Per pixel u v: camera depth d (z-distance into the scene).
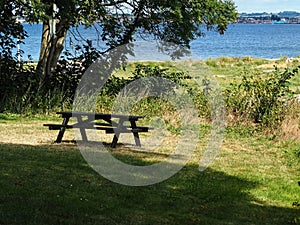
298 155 10.81
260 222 6.55
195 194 7.61
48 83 15.64
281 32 177.12
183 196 7.48
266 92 13.52
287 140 12.16
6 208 6.32
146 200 7.14
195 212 6.77
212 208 6.99
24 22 15.17
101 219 6.24
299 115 13.29
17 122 13.59
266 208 7.18
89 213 6.41
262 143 11.88
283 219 6.70
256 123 13.32
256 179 8.77
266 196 7.77
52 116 14.66
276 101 13.34
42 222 5.95
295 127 12.75
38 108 14.88
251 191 8.00
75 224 6.00
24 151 9.77
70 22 15.59
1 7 14.32
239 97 13.80
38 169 8.33
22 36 15.63
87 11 14.91
